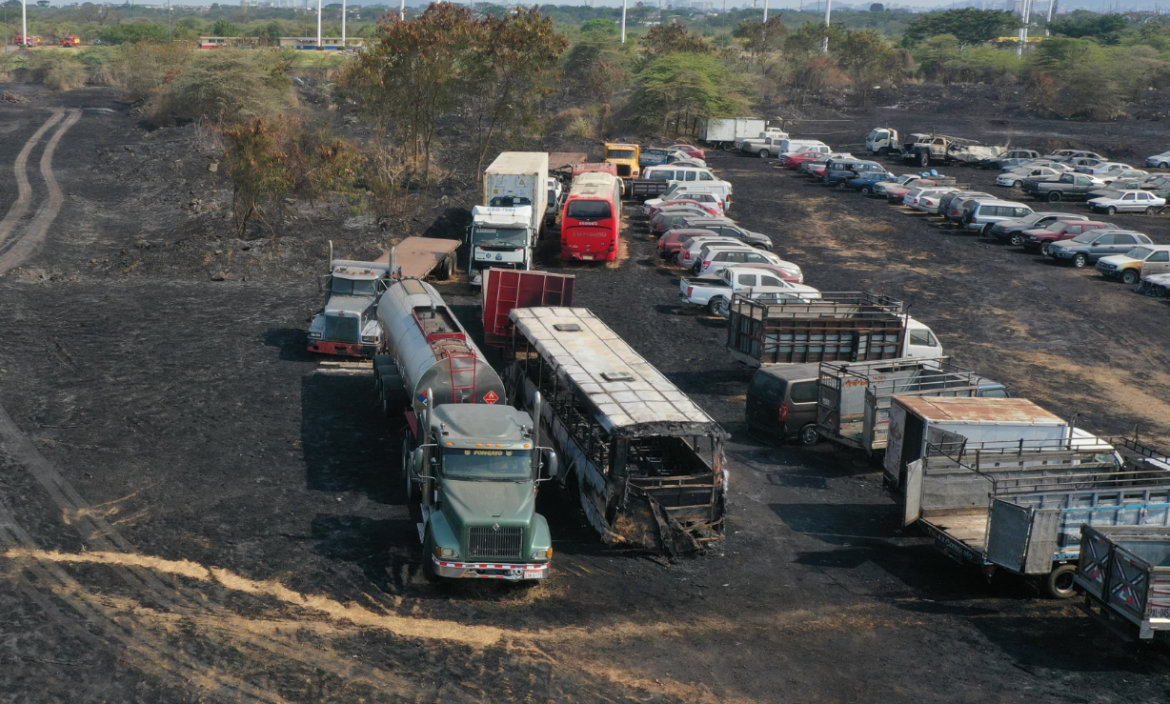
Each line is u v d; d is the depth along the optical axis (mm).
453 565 15078
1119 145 87125
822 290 38750
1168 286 39562
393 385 23125
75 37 187750
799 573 17047
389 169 54938
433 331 22469
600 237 41625
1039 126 100625
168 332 29797
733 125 84812
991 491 18203
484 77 57562
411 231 45844
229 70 74812
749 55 140750
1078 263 45156
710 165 76000
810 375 23719
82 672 12656
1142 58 129625
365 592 15344
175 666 12930
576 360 20594
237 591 15133
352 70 57125
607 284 39281
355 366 27516
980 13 196625
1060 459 18906
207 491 18891
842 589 16516
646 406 18094
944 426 18797
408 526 17875
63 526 17047
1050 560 15977
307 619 14406
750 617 15344
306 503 18625
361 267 28953
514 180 42438
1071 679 13859
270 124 49531
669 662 13820
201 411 23234
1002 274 43281
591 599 15617
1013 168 69688
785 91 119625
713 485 17703
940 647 14680
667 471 19172
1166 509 16844
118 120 85250
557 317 23953
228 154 43688
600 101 104625
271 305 33625
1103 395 27938
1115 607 14672
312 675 12914
